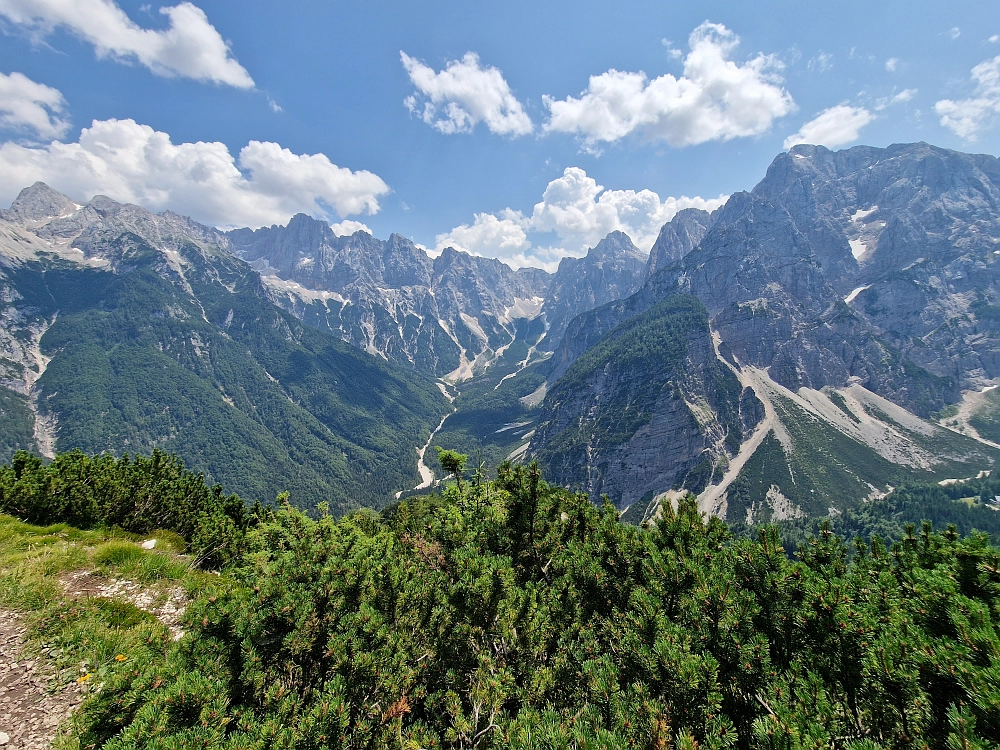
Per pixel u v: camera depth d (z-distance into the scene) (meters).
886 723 6.63
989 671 5.64
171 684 7.45
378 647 9.05
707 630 8.23
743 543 10.48
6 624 12.80
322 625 9.40
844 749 5.88
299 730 7.03
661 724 6.32
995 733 5.41
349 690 8.15
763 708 7.19
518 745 6.71
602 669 8.18
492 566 11.31
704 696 7.09
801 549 13.31
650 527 13.91
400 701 7.98
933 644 6.86
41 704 10.18
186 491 37.06
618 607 11.30
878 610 8.91
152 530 27.23
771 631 8.77
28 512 23.30
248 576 11.06
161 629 9.80
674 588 9.98
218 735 6.69
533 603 10.63
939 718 6.24
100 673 11.12
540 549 14.29
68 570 16.62
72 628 12.79
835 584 8.52
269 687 7.94
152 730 6.68
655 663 7.56
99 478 27.56
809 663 7.86
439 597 11.26
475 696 8.26
